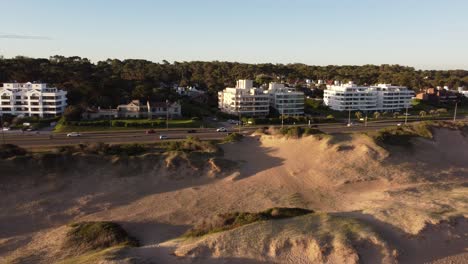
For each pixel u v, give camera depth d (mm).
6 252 38562
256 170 64625
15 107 119312
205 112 140250
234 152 72062
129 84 152250
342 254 29844
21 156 57031
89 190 54062
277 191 56062
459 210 40531
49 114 120438
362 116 152875
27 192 51688
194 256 30188
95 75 155375
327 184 58656
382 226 35625
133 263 28438
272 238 32156
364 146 71062
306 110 160750
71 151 64000
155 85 162375
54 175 55562
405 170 63969
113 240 39406
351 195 54438
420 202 46188
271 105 154625
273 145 76875
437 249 32375
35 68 158250
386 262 29844
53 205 49656
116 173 58500
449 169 67250
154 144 77562
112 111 119062
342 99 164000
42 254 37500
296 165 66250
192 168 62031
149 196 53812
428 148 76000
